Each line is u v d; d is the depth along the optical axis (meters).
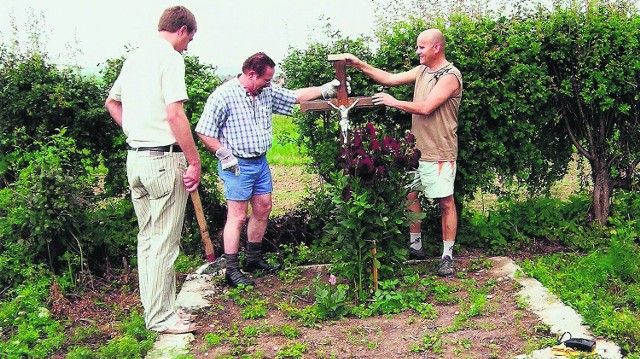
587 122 7.06
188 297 5.93
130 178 5.08
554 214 7.28
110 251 6.48
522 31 6.61
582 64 6.66
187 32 5.10
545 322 5.11
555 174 7.38
